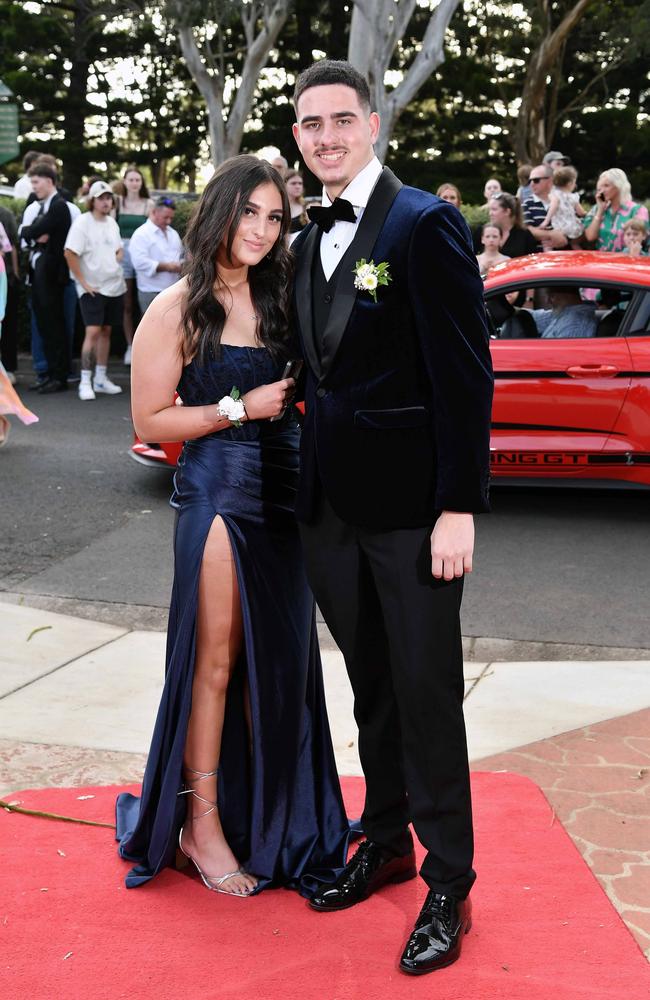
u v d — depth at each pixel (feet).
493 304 20.93
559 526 20.61
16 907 8.70
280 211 8.55
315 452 8.18
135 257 32.24
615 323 20.30
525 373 20.18
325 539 8.34
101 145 94.22
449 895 8.12
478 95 90.27
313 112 7.63
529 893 8.86
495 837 9.70
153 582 17.29
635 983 7.72
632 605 16.33
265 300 8.78
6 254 33.83
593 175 92.89
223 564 8.89
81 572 17.72
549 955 8.05
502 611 16.10
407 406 7.74
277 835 9.12
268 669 8.95
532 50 86.48
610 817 10.07
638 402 19.76
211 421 8.75
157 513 21.16
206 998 7.58
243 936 8.37
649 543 19.51
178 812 9.11
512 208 28.43
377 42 38.86
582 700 12.77
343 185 7.80
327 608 8.57
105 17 86.38
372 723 8.71
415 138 93.45
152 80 94.73
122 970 7.90
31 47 93.30
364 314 7.63
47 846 9.65
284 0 46.98
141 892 8.98
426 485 7.80
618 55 85.51
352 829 9.73
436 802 8.13
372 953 8.14
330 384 7.90
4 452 26.14
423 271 7.42
